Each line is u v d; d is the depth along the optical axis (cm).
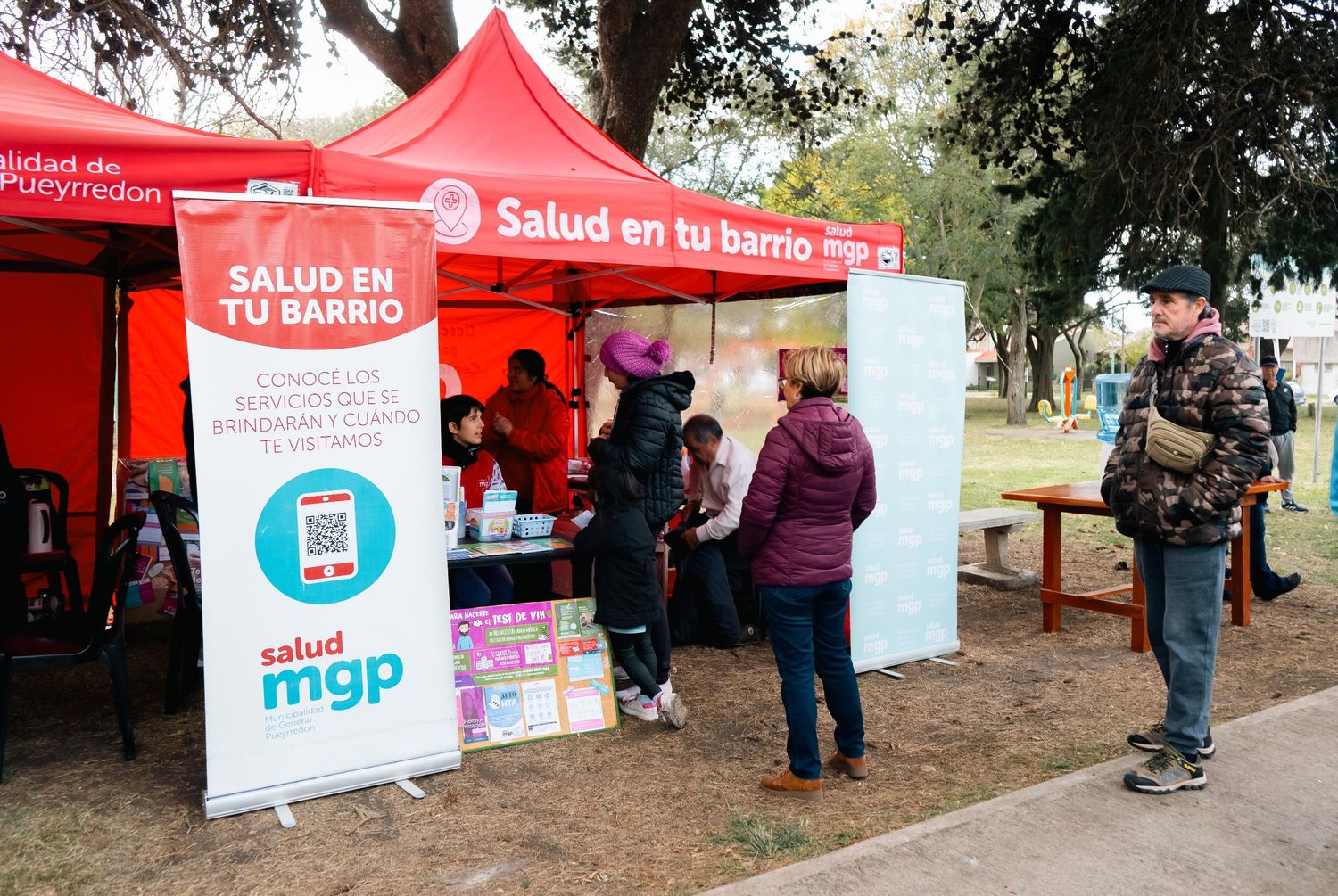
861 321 532
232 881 315
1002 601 755
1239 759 400
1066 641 633
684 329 798
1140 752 414
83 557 655
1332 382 4581
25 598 429
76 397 654
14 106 417
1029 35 1179
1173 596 376
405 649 395
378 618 388
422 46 926
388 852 335
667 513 457
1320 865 313
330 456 377
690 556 611
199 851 334
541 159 509
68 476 655
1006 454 2183
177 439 750
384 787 389
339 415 378
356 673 384
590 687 464
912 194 2931
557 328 888
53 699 501
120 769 407
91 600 407
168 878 316
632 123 975
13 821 354
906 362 557
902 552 565
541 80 555
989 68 1231
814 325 694
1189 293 368
